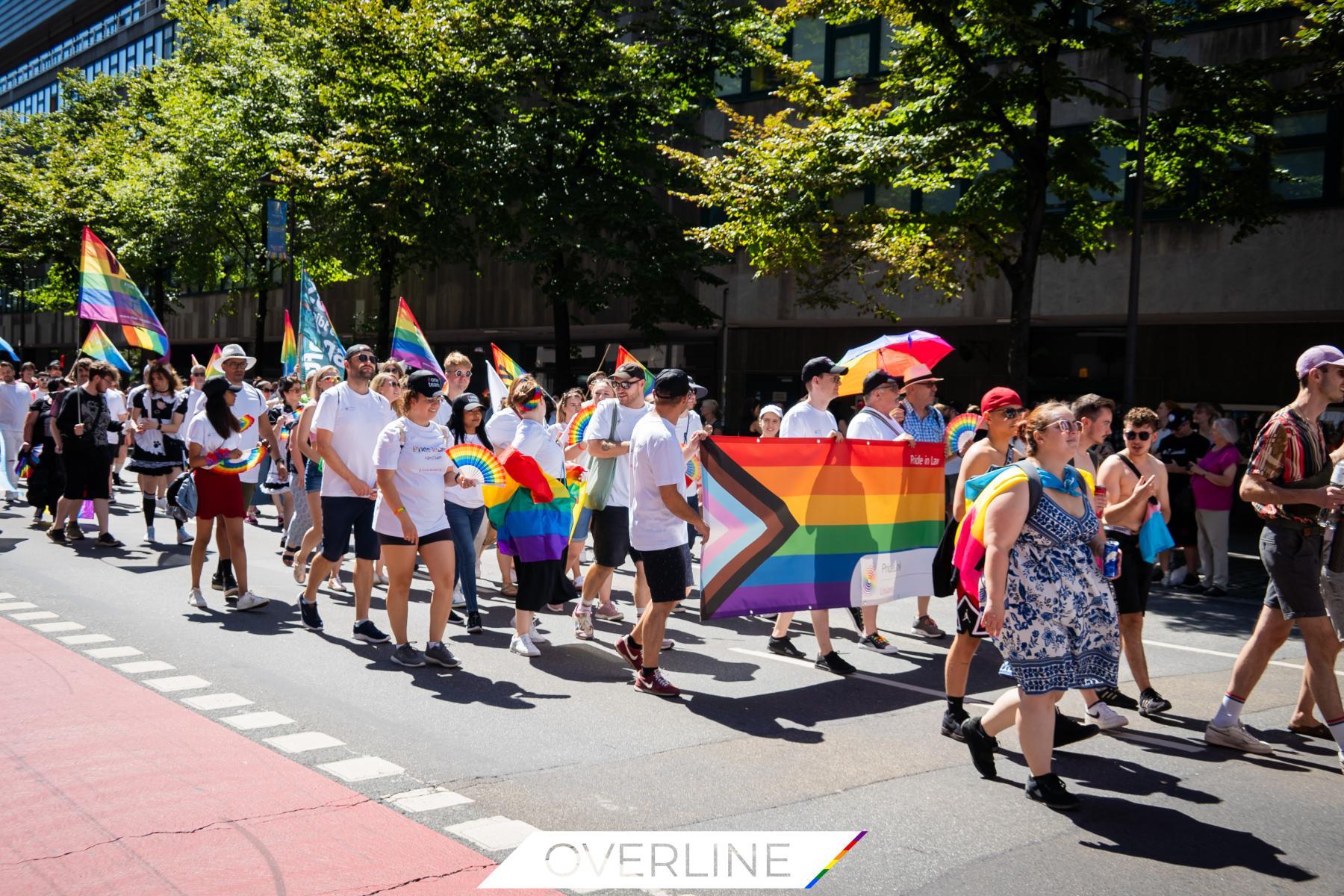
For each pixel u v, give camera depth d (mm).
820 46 23016
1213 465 12016
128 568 11164
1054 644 5012
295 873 4102
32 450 14078
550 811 4863
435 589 7480
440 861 4262
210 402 9023
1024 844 4625
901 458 8344
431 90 21875
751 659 8148
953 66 15258
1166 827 4855
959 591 5977
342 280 33219
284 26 29375
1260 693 7367
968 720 5523
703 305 22828
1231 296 18297
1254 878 4324
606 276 22391
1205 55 18406
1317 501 5727
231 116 27797
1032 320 20938
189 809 4707
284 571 11344
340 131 22703
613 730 6156
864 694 7113
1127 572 6715
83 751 5438
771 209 15352
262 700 6504
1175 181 16406
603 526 8484
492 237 23078
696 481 10203
